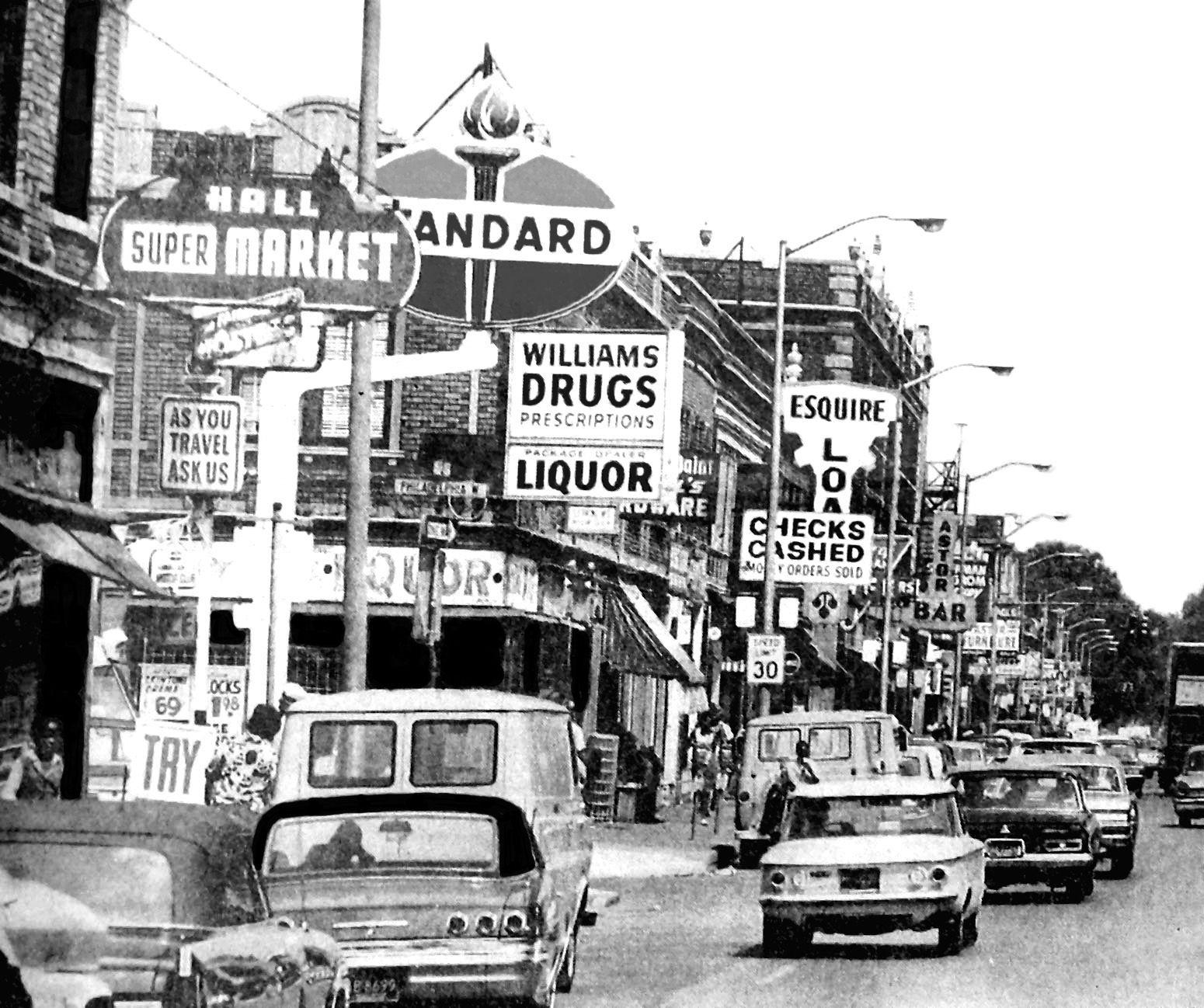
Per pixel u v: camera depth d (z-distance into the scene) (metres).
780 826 25.19
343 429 41.44
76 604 25.41
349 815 17.30
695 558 60.91
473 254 32.28
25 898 10.85
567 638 46.44
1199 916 30.14
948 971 22.47
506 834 17.27
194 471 25.83
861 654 89.69
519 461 34.94
